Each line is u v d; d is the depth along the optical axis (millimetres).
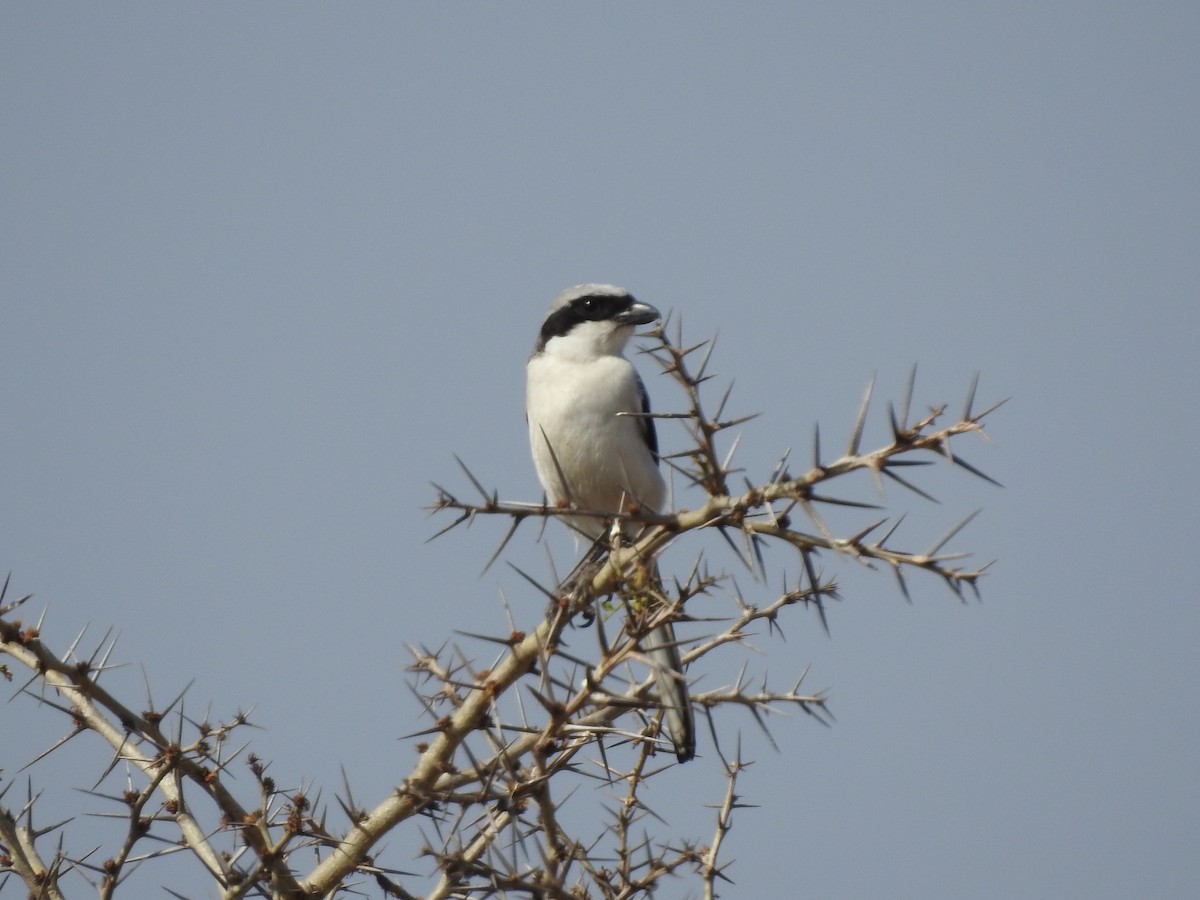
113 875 8398
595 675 7277
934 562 6664
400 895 8289
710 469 7652
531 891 7168
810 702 7816
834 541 6918
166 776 8695
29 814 8828
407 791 7758
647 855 8570
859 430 6949
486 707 8102
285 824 8398
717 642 7727
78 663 8578
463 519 8055
